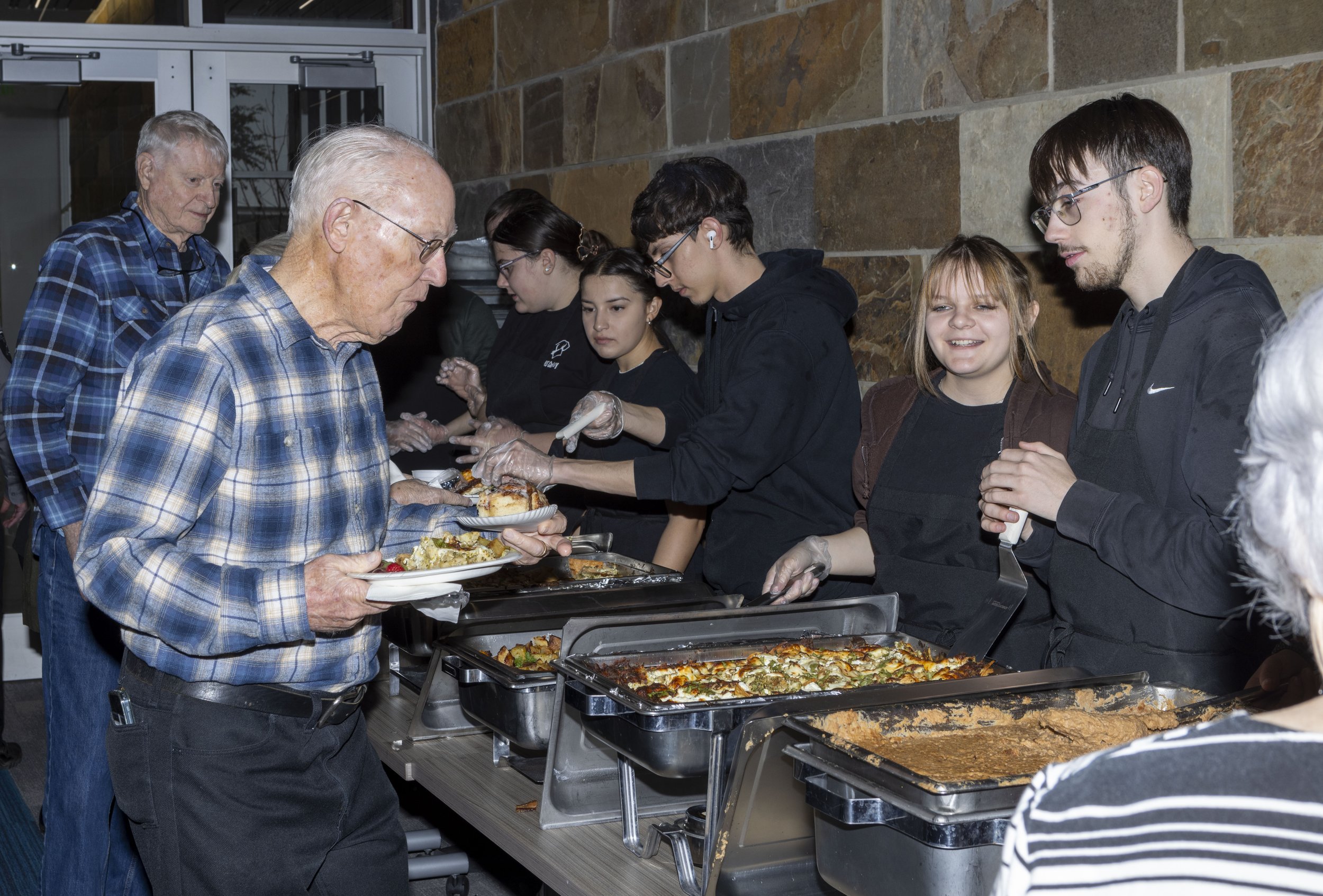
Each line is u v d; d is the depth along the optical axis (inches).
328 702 63.4
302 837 62.8
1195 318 63.2
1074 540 68.5
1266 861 23.1
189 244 109.9
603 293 109.2
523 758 84.8
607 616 77.1
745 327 94.1
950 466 78.8
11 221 186.5
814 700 59.2
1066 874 25.1
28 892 120.9
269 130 199.9
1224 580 59.1
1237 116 81.2
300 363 60.5
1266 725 25.0
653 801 75.9
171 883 61.1
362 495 64.2
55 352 98.8
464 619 86.0
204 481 57.5
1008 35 97.4
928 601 79.7
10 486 143.8
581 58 160.7
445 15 198.4
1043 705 61.3
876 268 113.1
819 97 118.7
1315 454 25.1
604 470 91.0
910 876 49.2
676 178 92.8
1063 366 95.0
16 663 195.0
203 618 55.3
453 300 153.7
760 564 96.2
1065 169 66.4
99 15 189.5
